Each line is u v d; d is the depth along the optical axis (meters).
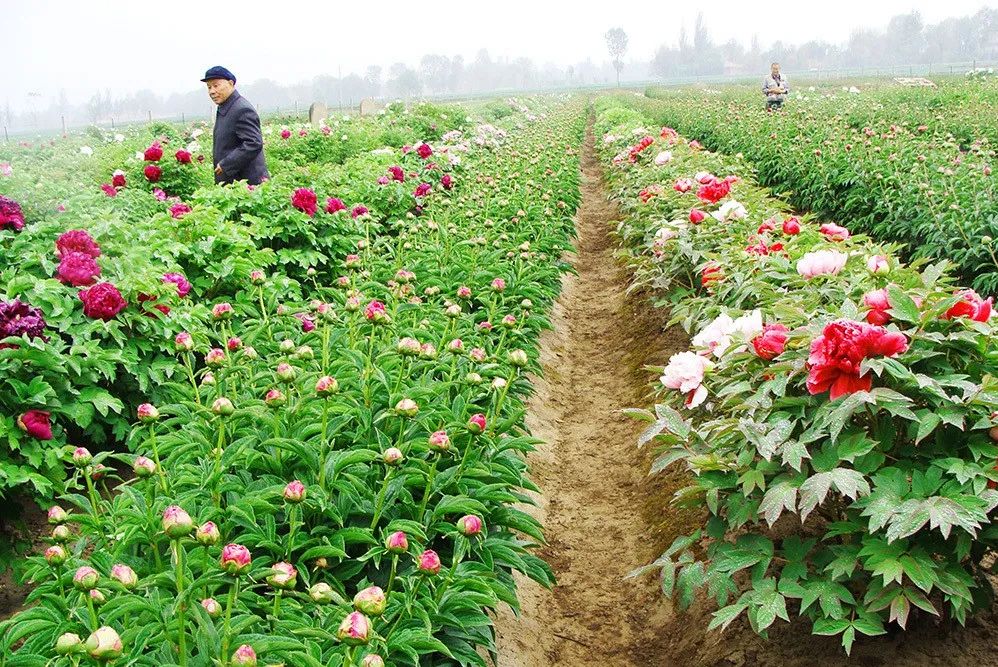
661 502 4.40
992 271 7.04
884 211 9.05
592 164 21.56
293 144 14.15
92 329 4.03
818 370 2.64
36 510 3.94
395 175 8.09
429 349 3.30
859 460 2.63
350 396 3.21
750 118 17.59
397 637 2.27
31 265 4.41
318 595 2.04
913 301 2.80
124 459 2.71
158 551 2.51
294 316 4.41
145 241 5.07
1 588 3.61
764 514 2.79
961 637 2.80
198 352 4.80
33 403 3.65
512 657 3.28
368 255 5.63
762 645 3.06
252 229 6.04
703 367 3.19
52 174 9.62
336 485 2.76
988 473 2.41
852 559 2.60
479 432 2.83
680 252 5.99
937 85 30.59
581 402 6.26
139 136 17.89
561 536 4.45
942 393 2.46
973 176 8.20
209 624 2.00
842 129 12.60
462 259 6.17
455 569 2.60
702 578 2.86
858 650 2.84
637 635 3.63
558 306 8.14
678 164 10.16
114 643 1.68
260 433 3.02
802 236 4.93
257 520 2.69
